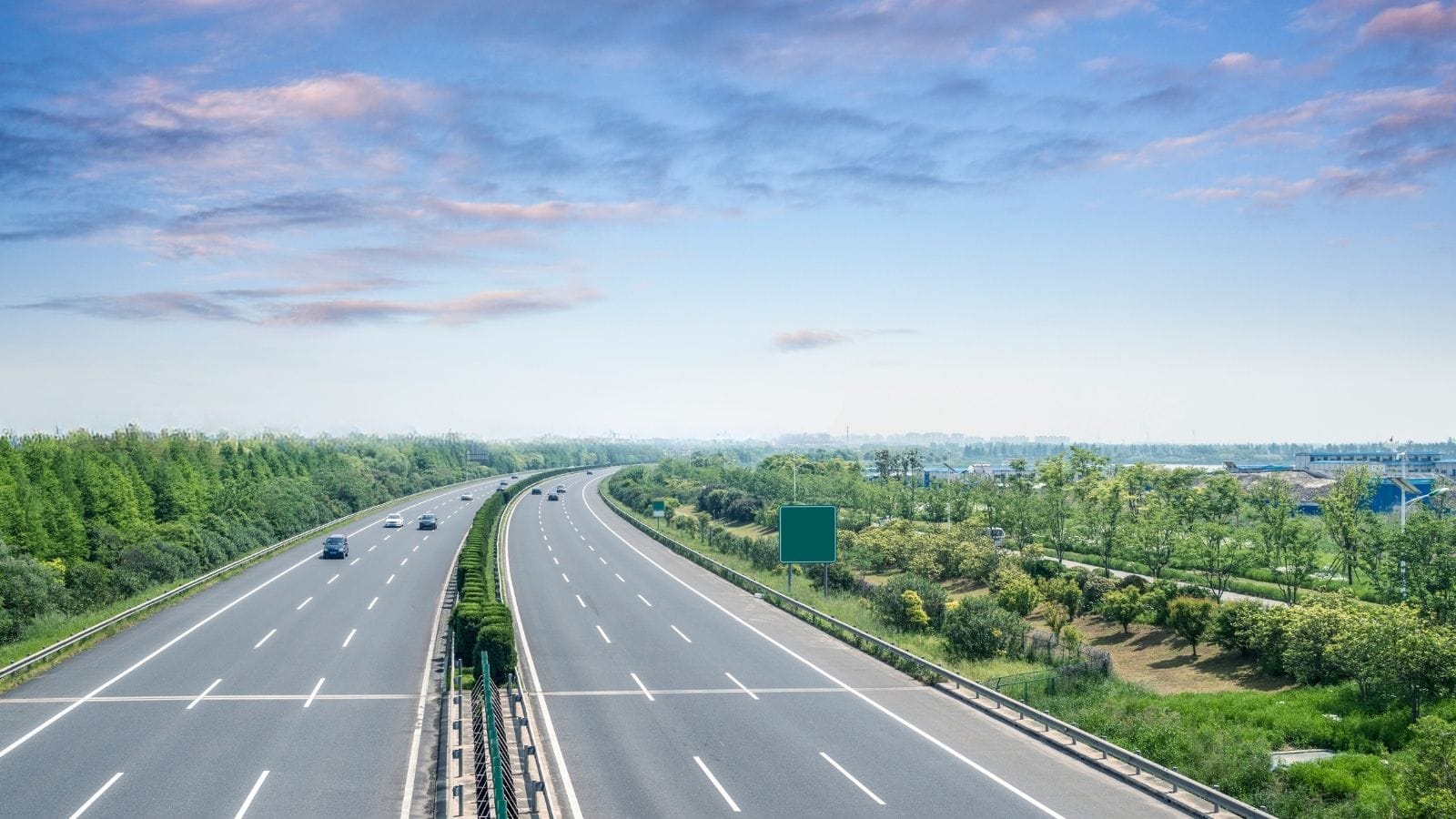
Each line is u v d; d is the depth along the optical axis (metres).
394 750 23.59
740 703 29.09
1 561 43.75
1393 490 89.06
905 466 130.00
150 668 31.91
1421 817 19.33
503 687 30.34
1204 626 41.25
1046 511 69.12
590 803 20.34
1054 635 40.53
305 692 29.09
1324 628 34.69
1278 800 21.27
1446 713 28.08
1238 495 61.28
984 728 26.95
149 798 19.97
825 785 21.64
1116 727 26.81
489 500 88.19
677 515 103.50
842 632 40.28
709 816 19.61
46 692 28.75
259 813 19.33
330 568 58.56
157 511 72.75
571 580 56.03
